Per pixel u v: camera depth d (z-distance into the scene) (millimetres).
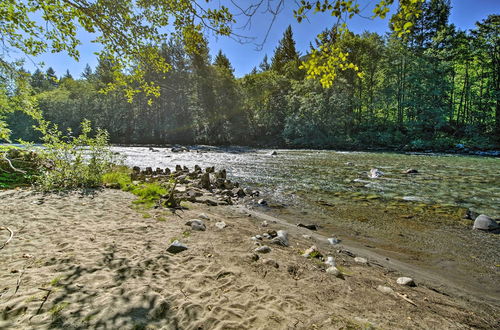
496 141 29109
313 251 4309
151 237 4148
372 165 16750
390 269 4109
